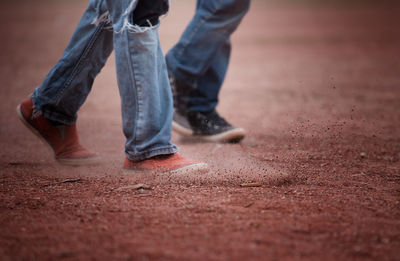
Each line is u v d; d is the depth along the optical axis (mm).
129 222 3725
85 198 4426
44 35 28781
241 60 20422
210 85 7715
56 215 3912
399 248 3240
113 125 9070
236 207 4090
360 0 61062
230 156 6457
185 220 3760
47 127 5969
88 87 5777
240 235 3438
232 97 12453
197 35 7242
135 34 4953
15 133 8133
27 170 5750
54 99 5660
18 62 18828
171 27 32969
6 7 50562
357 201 4309
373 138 7480
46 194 4586
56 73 5570
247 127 8711
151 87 5148
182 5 58188
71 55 5484
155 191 4652
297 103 11242
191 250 3170
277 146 7078
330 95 12281
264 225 3641
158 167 5234
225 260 3021
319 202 4258
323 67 17938
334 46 24844
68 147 6074
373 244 3303
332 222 3721
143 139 5238
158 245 3252
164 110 5414
